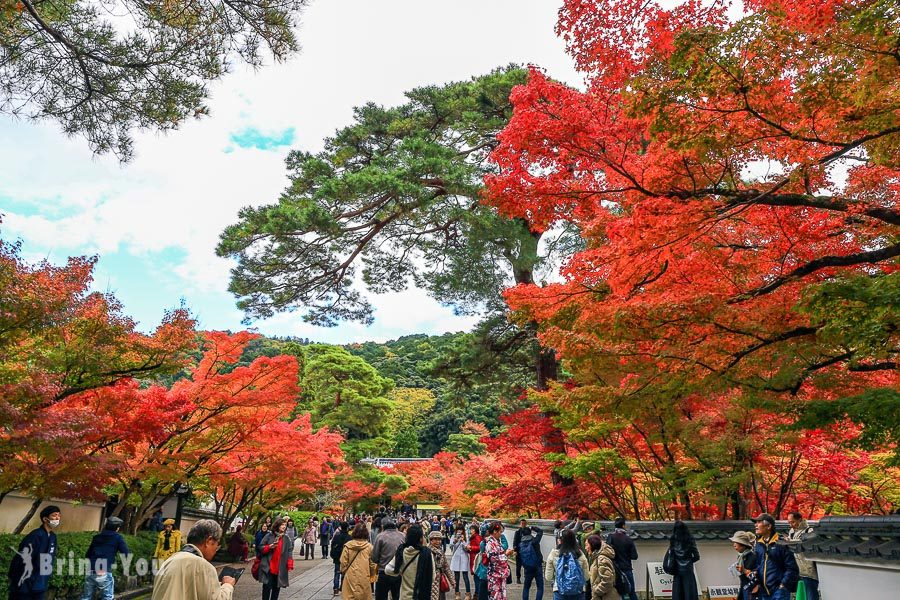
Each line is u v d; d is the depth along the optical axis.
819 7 5.60
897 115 6.19
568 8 7.07
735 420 12.82
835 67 5.86
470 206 18.06
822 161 6.84
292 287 19.44
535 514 25.02
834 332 6.44
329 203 17.38
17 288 8.59
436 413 75.81
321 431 26.88
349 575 8.09
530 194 7.88
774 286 7.84
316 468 23.12
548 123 7.32
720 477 13.20
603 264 8.27
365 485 45.41
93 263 11.27
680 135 6.50
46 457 8.96
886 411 6.25
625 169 7.80
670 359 8.10
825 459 14.08
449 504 43.41
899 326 5.77
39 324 8.91
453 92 21.53
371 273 22.45
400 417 72.19
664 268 8.25
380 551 9.06
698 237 7.64
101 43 7.54
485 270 19.58
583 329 8.23
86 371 11.28
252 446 17.47
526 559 12.09
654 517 17.52
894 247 7.02
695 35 5.89
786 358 7.71
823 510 17.58
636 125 7.42
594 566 8.30
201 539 4.06
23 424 8.14
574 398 8.88
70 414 8.77
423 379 85.44
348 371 47.34
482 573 11.73
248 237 18.03
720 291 8.28
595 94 7.66
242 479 20.19
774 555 6.96
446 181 16.83
